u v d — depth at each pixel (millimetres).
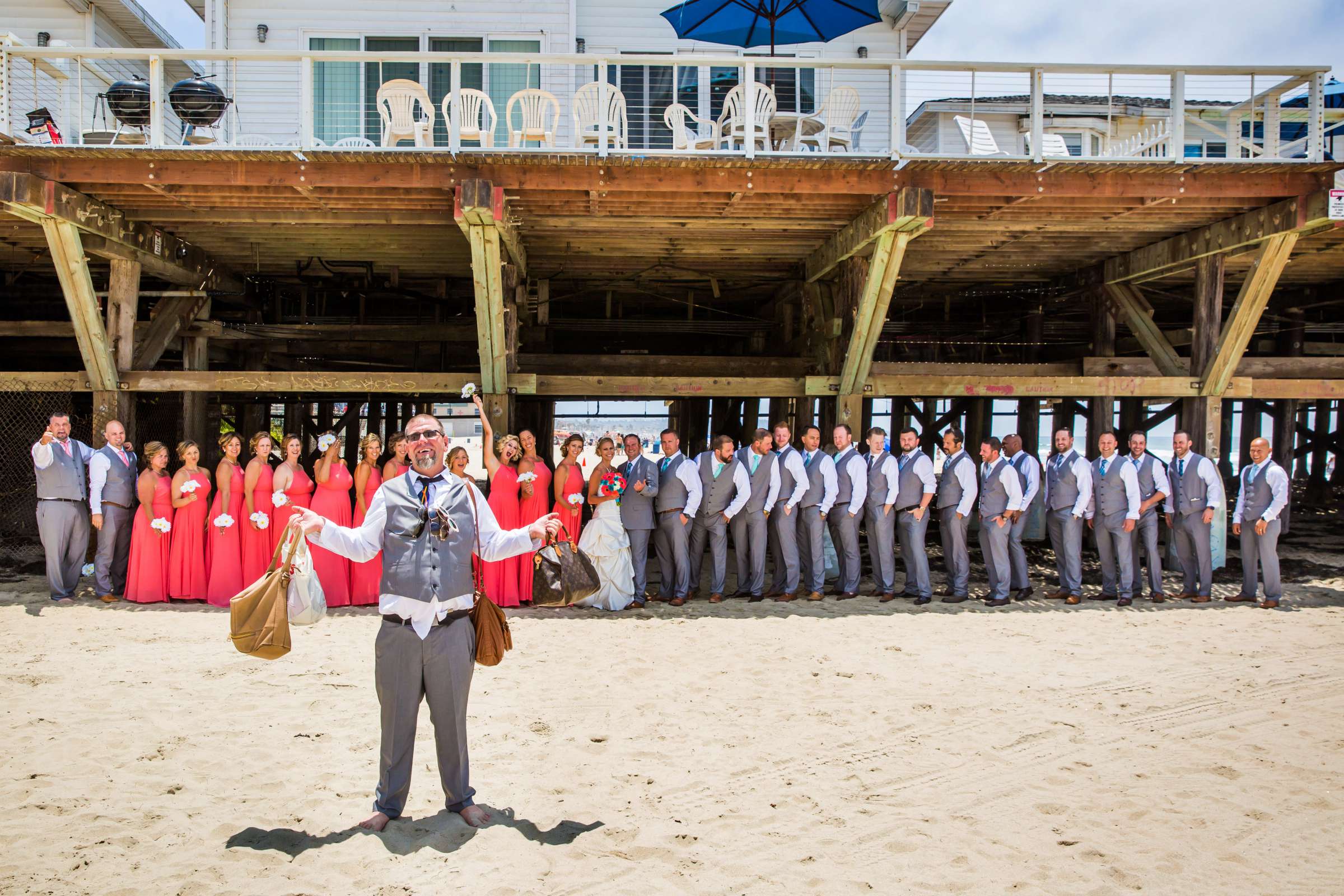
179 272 10188
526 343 12211
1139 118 16234
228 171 7715
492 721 5004
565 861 3428
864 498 8492
